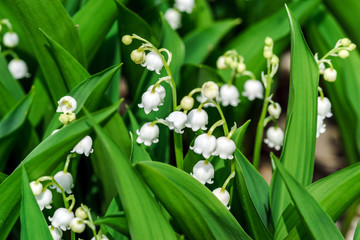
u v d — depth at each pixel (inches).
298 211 16.8
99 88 18.7
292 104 18.4
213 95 17.5
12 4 19.4
